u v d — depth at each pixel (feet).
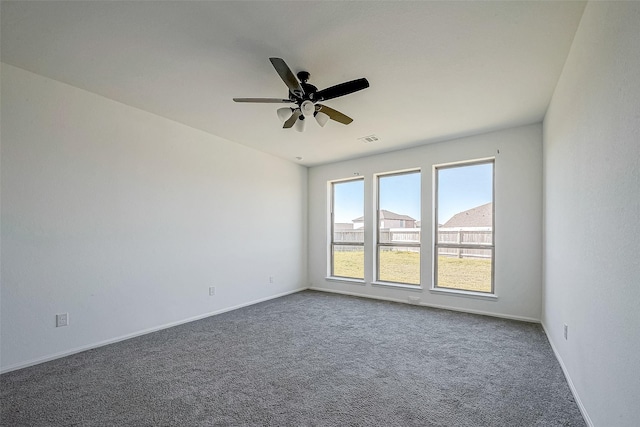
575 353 7.13
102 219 10.35
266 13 6.33
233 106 11.09
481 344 10.30
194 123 12.80
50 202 9.18
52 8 6.22
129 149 11.10
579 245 6.84
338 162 19.12
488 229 14.32
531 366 8.65
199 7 6.17
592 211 5.91
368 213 17.71
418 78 8.89
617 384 4.69
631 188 4.21
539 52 7.56
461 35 6.95
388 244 17.34
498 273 13.55
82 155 9.89
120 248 10.79
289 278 18.61
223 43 7.38
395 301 16.40
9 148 8.44
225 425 6.09
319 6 6.12
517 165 13.16
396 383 7.74
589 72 5.99
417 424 6.11
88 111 10.04
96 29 6.90
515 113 11.57
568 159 7.84
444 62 8.06
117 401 6.93
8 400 6.94
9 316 8.36
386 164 17.06
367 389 7.46
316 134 14.03
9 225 8.41
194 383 7.75
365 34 6.95
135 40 7.30
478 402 6.88
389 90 9.65
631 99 4.18
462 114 11.64
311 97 8.39
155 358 9.24
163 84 9.50
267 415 6.41
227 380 7.90
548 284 10.96
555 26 6.61
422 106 10.90
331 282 19.06
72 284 9.59
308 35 7.02
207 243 13.79
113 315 10.53
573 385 7.23
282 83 9.37
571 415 6.41
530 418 6.30
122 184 10.89
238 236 15.34
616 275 4.74
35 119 8.91
